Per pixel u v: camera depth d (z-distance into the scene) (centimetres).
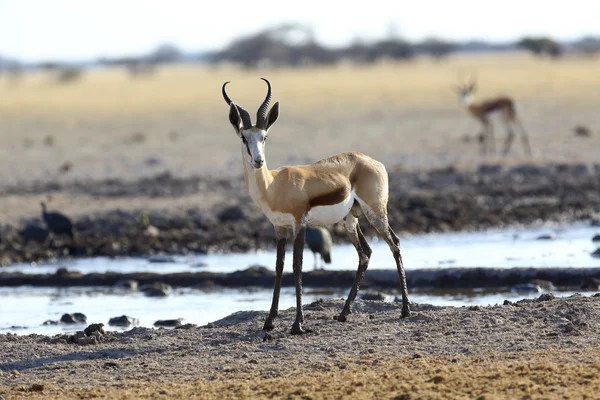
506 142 11344
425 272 5800
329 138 13425
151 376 3553
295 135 13962
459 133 13550
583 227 7838
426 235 7712
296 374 3434
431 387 3133
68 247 7688
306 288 5897
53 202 9281
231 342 3994
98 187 9956
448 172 9906
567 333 3772
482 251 6844
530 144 12088
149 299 5769
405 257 6719
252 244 7594
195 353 3853
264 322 4247
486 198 8938
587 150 11206
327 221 4066
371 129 14462
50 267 7119
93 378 3569
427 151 11712
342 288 5853
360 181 4144
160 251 7512
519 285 5584
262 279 6028
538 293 5391
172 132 14912
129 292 6044
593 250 6700
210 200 9094
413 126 14712
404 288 4231
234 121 3953
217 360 3722
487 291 5578
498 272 5700
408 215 8275
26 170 11369
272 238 7775
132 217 8494
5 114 19538
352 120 15912
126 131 15525
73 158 12281
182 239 7775
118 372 3634
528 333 3803
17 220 8544
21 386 3475
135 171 10962
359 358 3594
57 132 15762
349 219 4288
